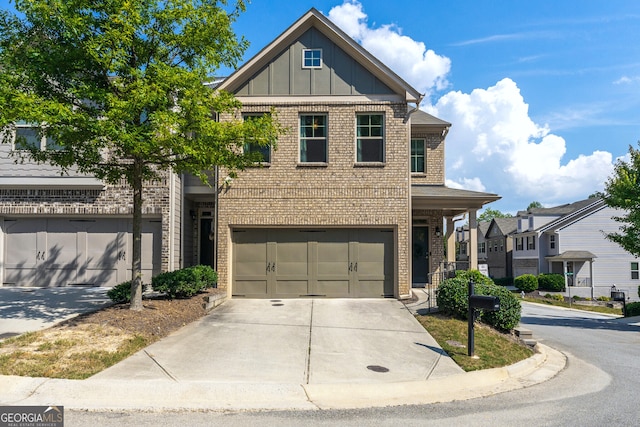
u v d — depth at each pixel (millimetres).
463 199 14602
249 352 7613
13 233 13945
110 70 8266
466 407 5766
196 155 8500
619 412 5664
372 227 13383
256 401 5699
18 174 13195
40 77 8492
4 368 6172
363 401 5844
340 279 13312
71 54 8406
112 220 13914
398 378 6652
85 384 5781
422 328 9648
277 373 6602
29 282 13805
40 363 6422
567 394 6520
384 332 9281
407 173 13297
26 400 5402
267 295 13281
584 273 34062
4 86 7785
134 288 9398
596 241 34438
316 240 13406
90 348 7160
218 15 8945
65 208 13594
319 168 13320
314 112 13461
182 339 8266
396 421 5168
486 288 10188
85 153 9008
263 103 13461
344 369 6938
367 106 13414
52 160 9391
